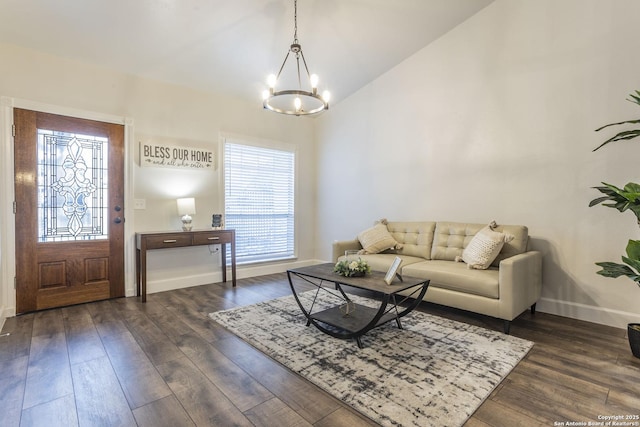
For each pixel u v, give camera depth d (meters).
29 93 3.04
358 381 1.82
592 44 2.81
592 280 2.83
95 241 3.40
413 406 1.59
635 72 2.62
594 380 1.84
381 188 4.49
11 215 2.95
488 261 2.88
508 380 1.84
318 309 3.12
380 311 2.21
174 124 3.94
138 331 2.59
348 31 3.51
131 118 3.62
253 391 1.74
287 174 5.16
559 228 2.99
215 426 1.47
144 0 2.71
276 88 4.33
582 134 2.87
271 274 4.84
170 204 3.91
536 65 3.12
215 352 2.21
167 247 3.56
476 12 3.48
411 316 2.93
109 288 3.49
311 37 3.52
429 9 3.32
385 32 3.60
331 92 4.70
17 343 2.36
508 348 2.24
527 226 3.19
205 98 4.20
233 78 4.01
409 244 3.84
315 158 5.46
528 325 2.72
